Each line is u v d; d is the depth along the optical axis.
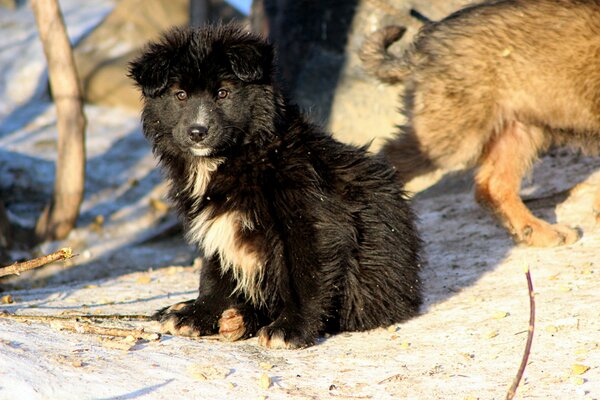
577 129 12.85
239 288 8.95
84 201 25.59
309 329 8.30
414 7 18.66
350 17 20.09
